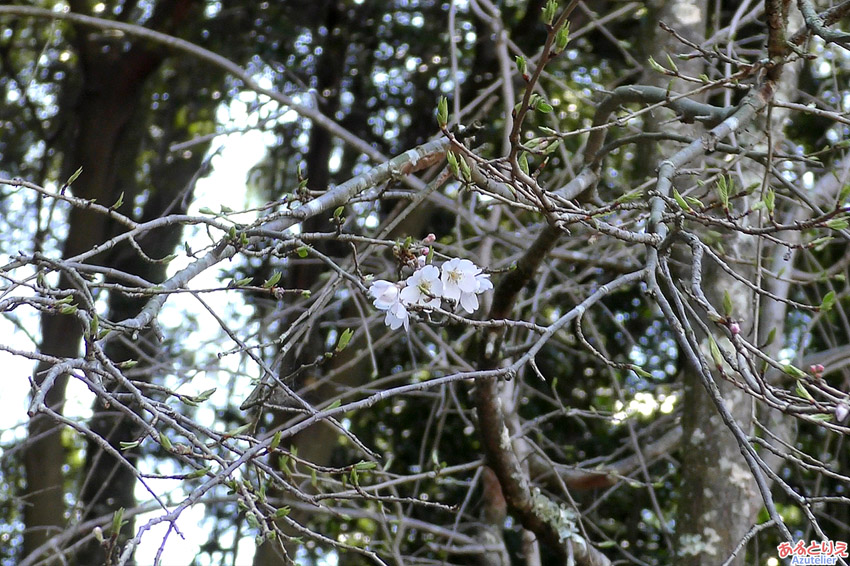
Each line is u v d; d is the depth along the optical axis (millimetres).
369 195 2746
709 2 6016
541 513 3580
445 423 6914
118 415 4430
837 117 2322
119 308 6613
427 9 7109
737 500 3590
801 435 6180
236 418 5918
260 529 2098
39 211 5906
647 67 4137
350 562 6570
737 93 5449
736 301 3598
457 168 2070
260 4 7172
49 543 4035
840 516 6000
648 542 6805
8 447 5828
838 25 5500
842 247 6043
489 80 6645
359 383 5555
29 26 7520
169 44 4312
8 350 1865
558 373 6906
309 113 4145
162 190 7133
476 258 4312
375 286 2141
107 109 6672
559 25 1710
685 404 3760
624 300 6871
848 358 4781
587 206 3049
